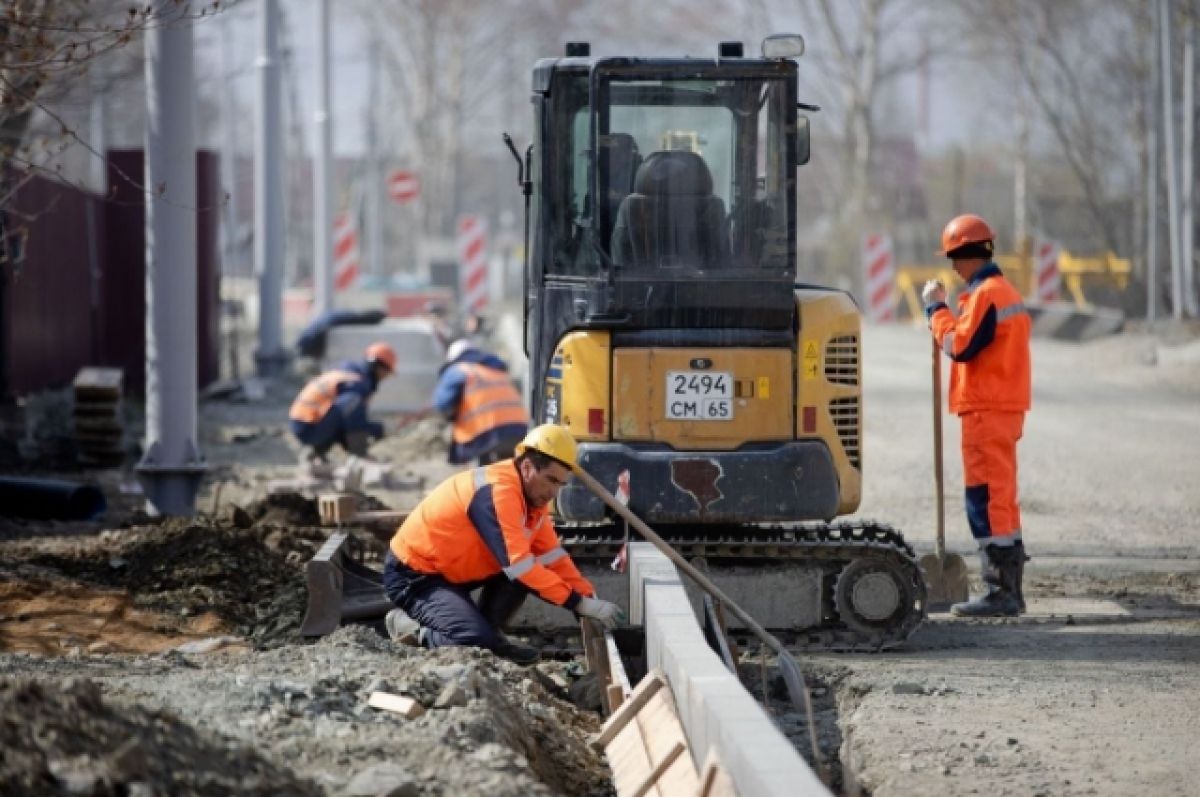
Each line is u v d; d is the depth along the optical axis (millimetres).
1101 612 35344
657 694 24531
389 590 30297
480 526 28766
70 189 79375
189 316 44875
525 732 23828
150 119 44375
